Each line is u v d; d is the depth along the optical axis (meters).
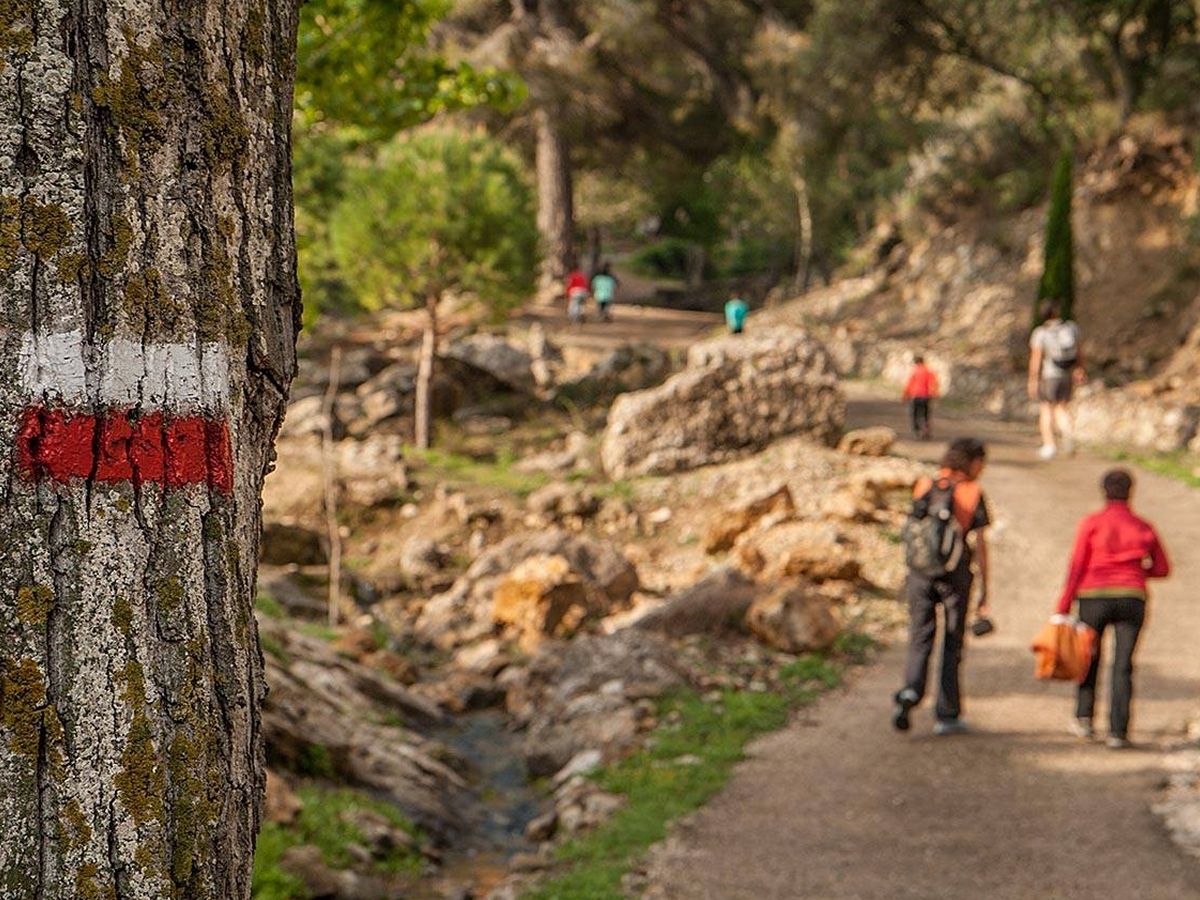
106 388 1.28
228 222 1.45
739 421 20.34
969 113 44.28
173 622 1.33
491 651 13.49
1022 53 37.47
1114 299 34.56
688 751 8.25
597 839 6.69
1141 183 35.84
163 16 1.36
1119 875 5.73
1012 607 11.74
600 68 40.69
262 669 1.53
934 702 8.87
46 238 1.25
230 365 1.45
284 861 6.32
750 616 11.18
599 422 26.27
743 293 67.19
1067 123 39.38
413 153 25.73
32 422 1.24
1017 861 5.98
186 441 1.35
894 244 49.66
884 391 32.47
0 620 1.23
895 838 6.39
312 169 26.44
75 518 1.26
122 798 1.28
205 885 1.36
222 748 1.40
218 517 1.40
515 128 45.25
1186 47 34.44
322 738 8.61
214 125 1.42
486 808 8.73
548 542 15.31
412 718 10.97
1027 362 30.91
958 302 40.22
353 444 22.30
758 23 41.88
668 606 11.64
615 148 47.06
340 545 19.44
